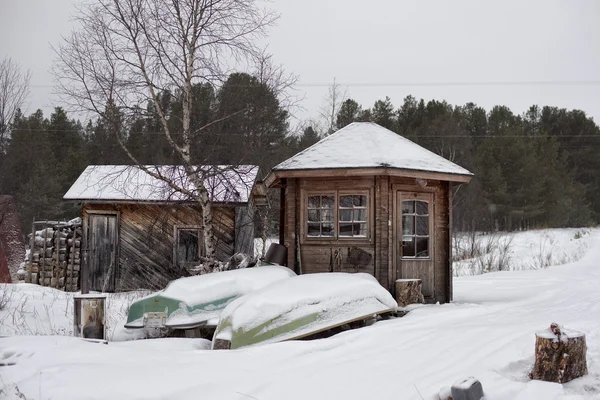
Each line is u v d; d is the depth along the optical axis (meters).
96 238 19.47
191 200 14.82
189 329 10.36
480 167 45.19
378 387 5.98
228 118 14.95
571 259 26.45
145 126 14.89
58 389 5.95
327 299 9.17
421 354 7.21
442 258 13.56
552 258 27.22
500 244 32.38
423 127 48.22
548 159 49.69
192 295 10.02
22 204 39.69
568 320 9.13
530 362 6.74
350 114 44.81
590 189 54.31
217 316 9.86
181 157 14.41
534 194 45.16
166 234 19.22
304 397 5.75
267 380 6.24
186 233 19.19
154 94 13.93
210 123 14.52
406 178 13.15
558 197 47.75
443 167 13.19
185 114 14.11
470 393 5.28
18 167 40.84
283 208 14.83
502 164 46.28
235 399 5.70
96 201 18.81
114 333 10.68
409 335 8.30
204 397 5.76
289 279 9.95
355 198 13.09
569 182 50.88
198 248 19.08
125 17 13.53
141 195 18.69
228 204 17.91
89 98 13.39
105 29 13.46
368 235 12.84
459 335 8.14
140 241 19.33
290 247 13.45
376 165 12.34
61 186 42.25
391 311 10.90
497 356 6.98
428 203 13.45
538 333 6.34
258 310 8.69
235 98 15.05
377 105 50.16
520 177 45.69
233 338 8.41
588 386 5.98
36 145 42.09
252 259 13.78
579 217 48.69
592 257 26.44
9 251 22.47
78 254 19.92
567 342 6.15
